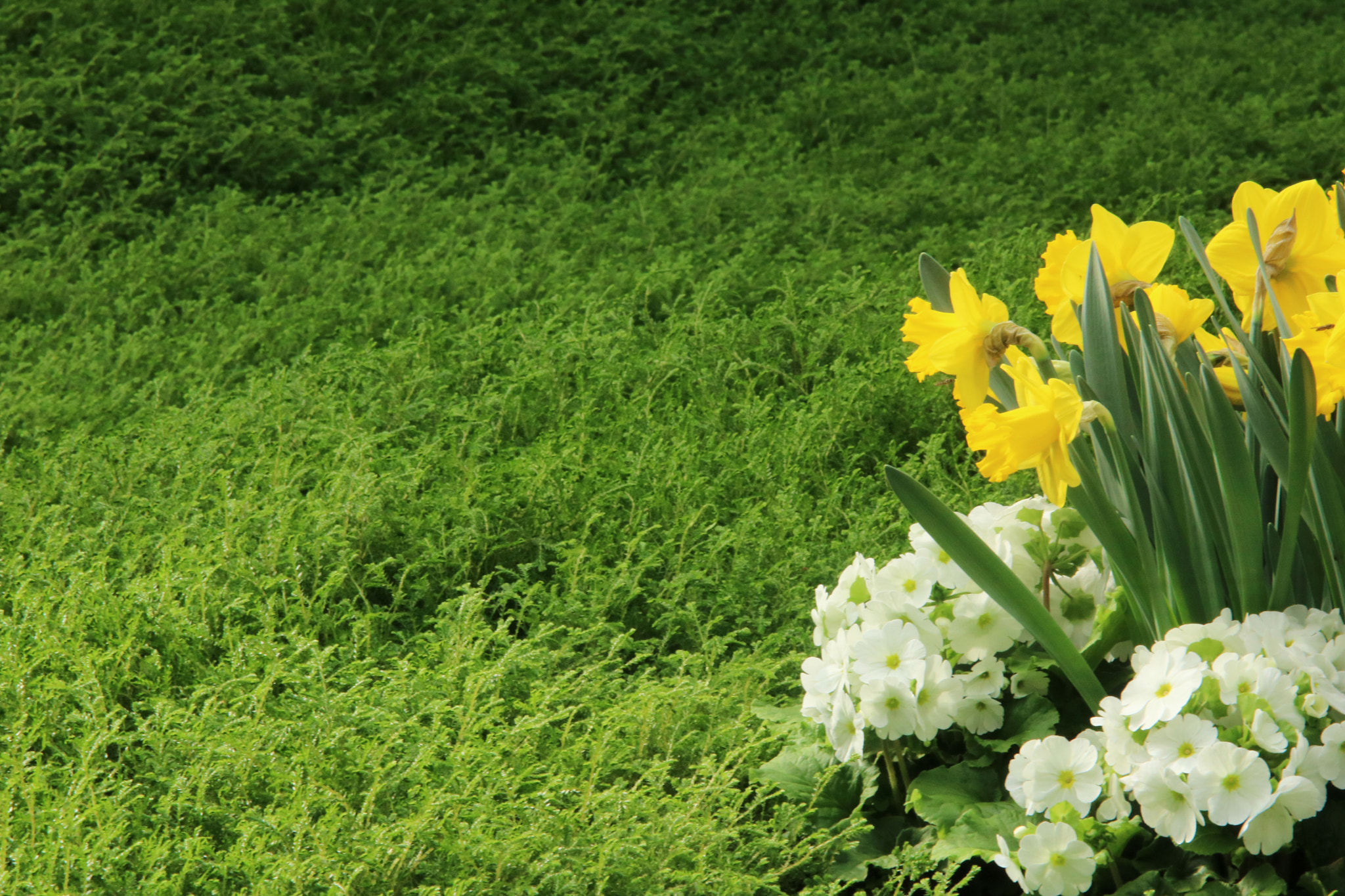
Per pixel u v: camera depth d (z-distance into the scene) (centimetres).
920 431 391
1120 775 177
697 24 920
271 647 242
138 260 550
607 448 361
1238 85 851
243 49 785
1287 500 171
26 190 631
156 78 702
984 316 180
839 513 337
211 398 419
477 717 225
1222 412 166
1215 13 1044
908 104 820
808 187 655
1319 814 178
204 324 497
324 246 593
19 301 530
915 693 202
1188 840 166
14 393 431
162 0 798
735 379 424
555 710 247
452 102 773
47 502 327
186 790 195
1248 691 171
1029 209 633
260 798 207
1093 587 212
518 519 325
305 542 302
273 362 448
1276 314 178
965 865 207
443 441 379
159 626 255
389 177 691
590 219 631
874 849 209
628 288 520
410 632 295
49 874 174
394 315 496
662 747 235
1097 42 966
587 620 279
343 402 397
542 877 186
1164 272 468
